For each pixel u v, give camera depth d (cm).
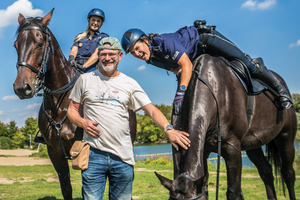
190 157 246
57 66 354
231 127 318
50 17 352
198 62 323
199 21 349
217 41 338
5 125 5600
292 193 443
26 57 321
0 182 863
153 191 666
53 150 360
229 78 328
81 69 398
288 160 437
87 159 240
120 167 247
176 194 206
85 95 251
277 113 383
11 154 2788
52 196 625
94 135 241
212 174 995
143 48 311
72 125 340
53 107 347
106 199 575
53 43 352
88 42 428
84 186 244
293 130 427
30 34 330
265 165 425
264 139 371
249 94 347
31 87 316
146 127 7925
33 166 1453
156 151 4084
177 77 326
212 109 295
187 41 325
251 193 647
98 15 426
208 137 309
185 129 266
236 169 316
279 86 375
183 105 280
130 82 257
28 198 604
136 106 258
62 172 365
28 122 4888
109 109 244
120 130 245
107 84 251
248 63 348
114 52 245
